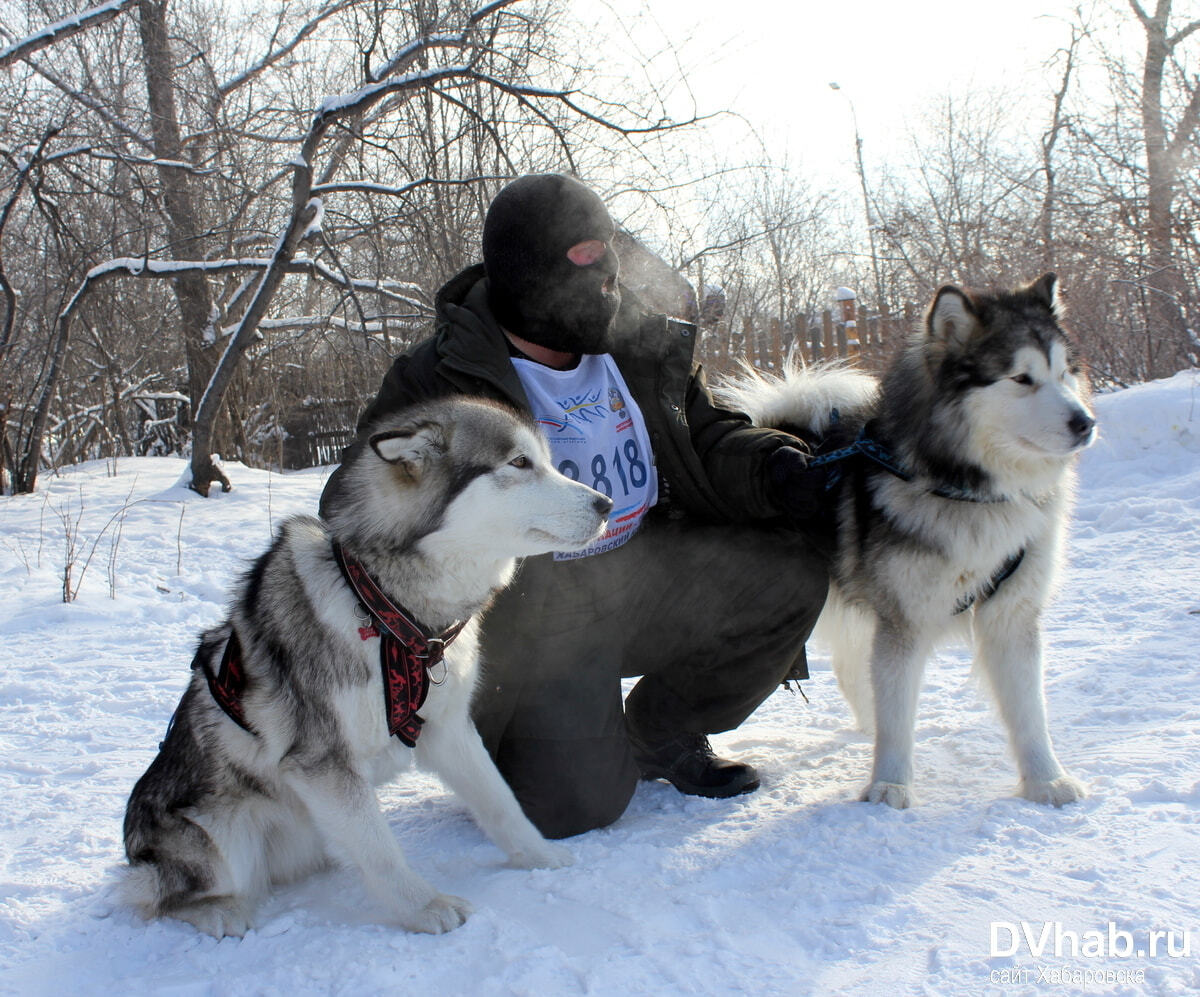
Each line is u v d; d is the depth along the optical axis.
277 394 16.45
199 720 2.48
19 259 12.80
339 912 2.44
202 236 10.91
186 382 17.06
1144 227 9.65
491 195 10.41
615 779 2.79
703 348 12.59
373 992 1.99
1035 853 2.33
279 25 11.91
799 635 3.09
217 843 2.42
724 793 2.99
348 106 9.24
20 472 10.57
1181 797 2.54
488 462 2.48
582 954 2.07
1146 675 3.55
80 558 7.29
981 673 3.00
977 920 2.05
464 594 2.52
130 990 2.09
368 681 2.35
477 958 2.09
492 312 2.98
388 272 12.82
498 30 9.98
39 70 10.34
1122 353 10.00
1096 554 5.56
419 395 2.98
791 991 1.86
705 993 1.88
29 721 4.13
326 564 2.43
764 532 3.09
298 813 2.56
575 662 2.80
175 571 7.01
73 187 11.63
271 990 2.04
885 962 1.93
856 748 3.38
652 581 3.06
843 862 2.39
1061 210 10.56
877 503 2.98
